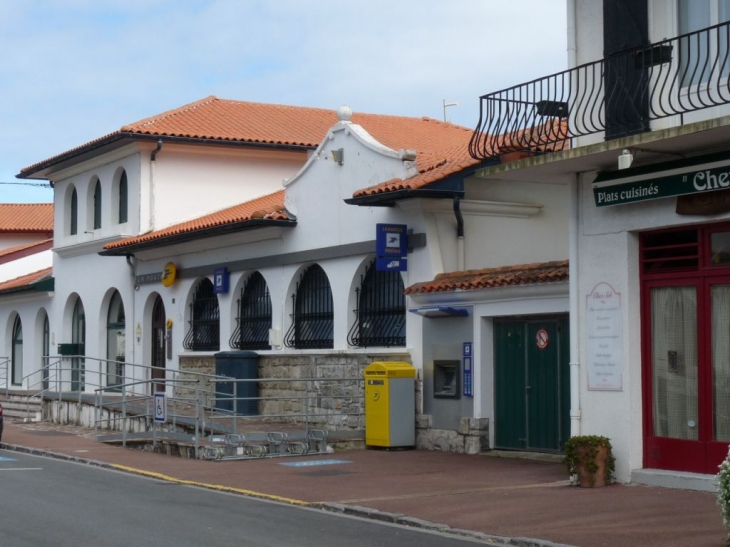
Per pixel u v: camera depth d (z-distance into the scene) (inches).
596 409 578.9
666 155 540.1
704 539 406.9
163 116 1207.6
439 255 769.6
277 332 932.0
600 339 579.2
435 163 813.2
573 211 594.9
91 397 1050.1
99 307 1272.1
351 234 848.3
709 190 516.7
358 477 614.2
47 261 1641.2
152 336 1178.0
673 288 557.6
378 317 831.1
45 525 444.1
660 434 560.1
